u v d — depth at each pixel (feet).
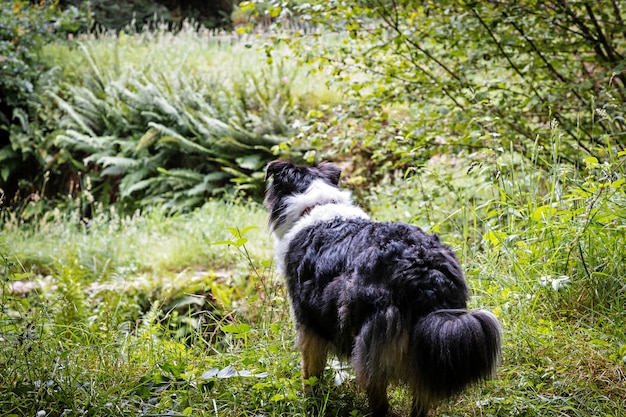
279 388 10.32
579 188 12.73
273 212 12.15
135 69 38.09
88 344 12.80
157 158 33.35
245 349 12.22
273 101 31.96
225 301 17.98
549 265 12.84
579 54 19.12
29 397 9.80
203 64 38.50
